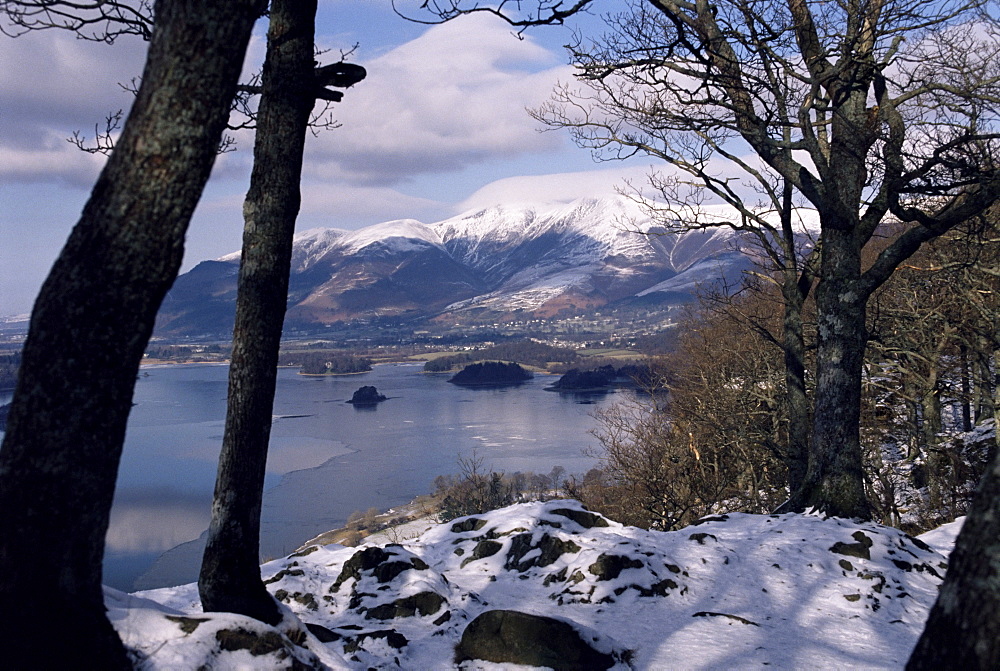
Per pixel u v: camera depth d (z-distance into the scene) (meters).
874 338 11.48
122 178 3.14
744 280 21.41
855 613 7.40
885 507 19.91
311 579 7.70
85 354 3.09
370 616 7.08
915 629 7.08
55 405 3.07
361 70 5.62
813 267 13.26
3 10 6.72
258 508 5.38
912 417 23.11
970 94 9.98
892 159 10.98
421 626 6.88
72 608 3.19
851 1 10.68
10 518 3.05
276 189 5.54
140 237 3.13
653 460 24.70
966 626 2.39
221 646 4.16
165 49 3.15
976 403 23.81
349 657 5.93
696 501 23.72
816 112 11.90
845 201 11.20
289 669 4.30
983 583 2.37
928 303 20.75
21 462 3.06
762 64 11.11
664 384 29.95
